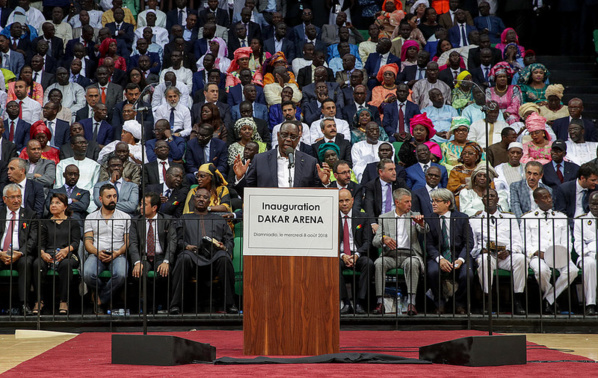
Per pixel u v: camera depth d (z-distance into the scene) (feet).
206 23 47.75
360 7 53.21
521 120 41.14
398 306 27.63
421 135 36.96
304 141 37.47
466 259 26.73
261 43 47.85
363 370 14.10
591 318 26.02
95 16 50.47
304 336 16.96
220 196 30.14
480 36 47.03
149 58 45.14
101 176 32.94
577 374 13.71
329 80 43.65
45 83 42.78
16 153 35.50
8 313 28.43
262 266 16.98
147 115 39.06
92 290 27.89
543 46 52.39
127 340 15.30
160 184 32.14
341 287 27.61
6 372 14.07
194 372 13.78
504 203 30.81
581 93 46.44
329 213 17.16
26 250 26.81
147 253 27.71
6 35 47.01
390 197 30.63
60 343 22.18
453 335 23.56
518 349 15.37
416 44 45.98
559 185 31.50
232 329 26.43
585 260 27.86
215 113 36.63
